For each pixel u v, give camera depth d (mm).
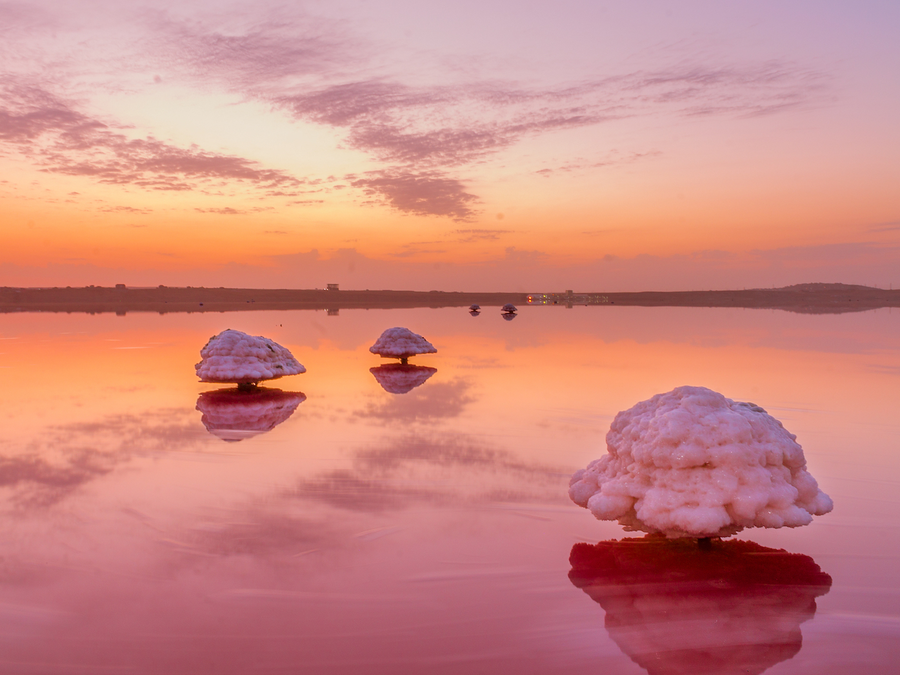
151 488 5191
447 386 10766
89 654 2809
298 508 4727
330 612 3188
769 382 10820
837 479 5480
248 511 4668
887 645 2908
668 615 3178
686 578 3607
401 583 3514
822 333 23000
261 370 10219
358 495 5023
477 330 26094
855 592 3436
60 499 4930
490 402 9227
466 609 3234
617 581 3547
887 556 3918
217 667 2707
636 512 4129
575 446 6633
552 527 4387
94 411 8570
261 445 6660
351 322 32781
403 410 8641
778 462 4086
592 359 14656
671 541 4148
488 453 6344
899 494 5074
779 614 3172
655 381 11117
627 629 3037
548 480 5457
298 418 8109
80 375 12180
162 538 4137
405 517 4551
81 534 4219
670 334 22969
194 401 9391
